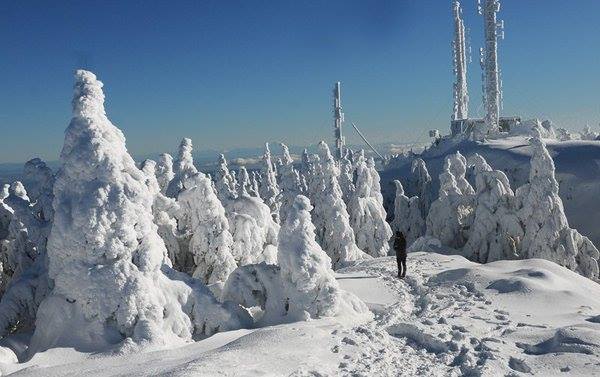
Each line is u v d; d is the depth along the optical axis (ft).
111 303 42.34
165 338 41.42
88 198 44.09
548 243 113.70
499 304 50.52
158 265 46.21
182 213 74.23
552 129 325.42
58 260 44.86
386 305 52.90
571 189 220.02
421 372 32.27
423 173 225.15
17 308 55.16
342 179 205.26
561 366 31.76
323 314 46.62
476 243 124.77
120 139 49.29
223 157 160.15
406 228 182.19
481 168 141.38
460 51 368.89
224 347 36.83
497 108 319.06
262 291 52.54
